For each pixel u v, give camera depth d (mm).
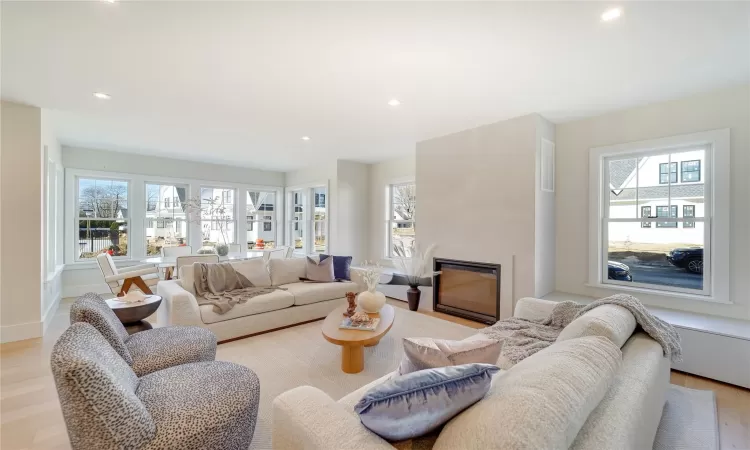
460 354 1309
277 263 4332
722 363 2467
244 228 7137
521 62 2393
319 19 1894
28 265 3307
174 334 2168
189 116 3635
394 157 5957
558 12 1825
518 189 3582
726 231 2859
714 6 1764
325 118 3688
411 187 5879
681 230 3154
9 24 1932
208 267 3732
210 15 1859
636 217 3410
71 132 4301
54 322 3830
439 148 4406
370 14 1849
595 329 1621
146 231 5887
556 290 3844
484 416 890
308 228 7082
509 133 3670
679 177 3170
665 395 1885
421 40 2107
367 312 3039
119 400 1193
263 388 2355
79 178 5281
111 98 3109
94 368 1161
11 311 3230
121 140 4738
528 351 1972
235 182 6957
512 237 3627
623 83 2750
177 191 6273
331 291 4141
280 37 2078
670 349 1833
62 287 5020
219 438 1397
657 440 1821
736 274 2824
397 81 2715
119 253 5641
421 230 4613
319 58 2336
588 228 3633
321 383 2430
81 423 1143
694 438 1838
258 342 3260
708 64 2420
